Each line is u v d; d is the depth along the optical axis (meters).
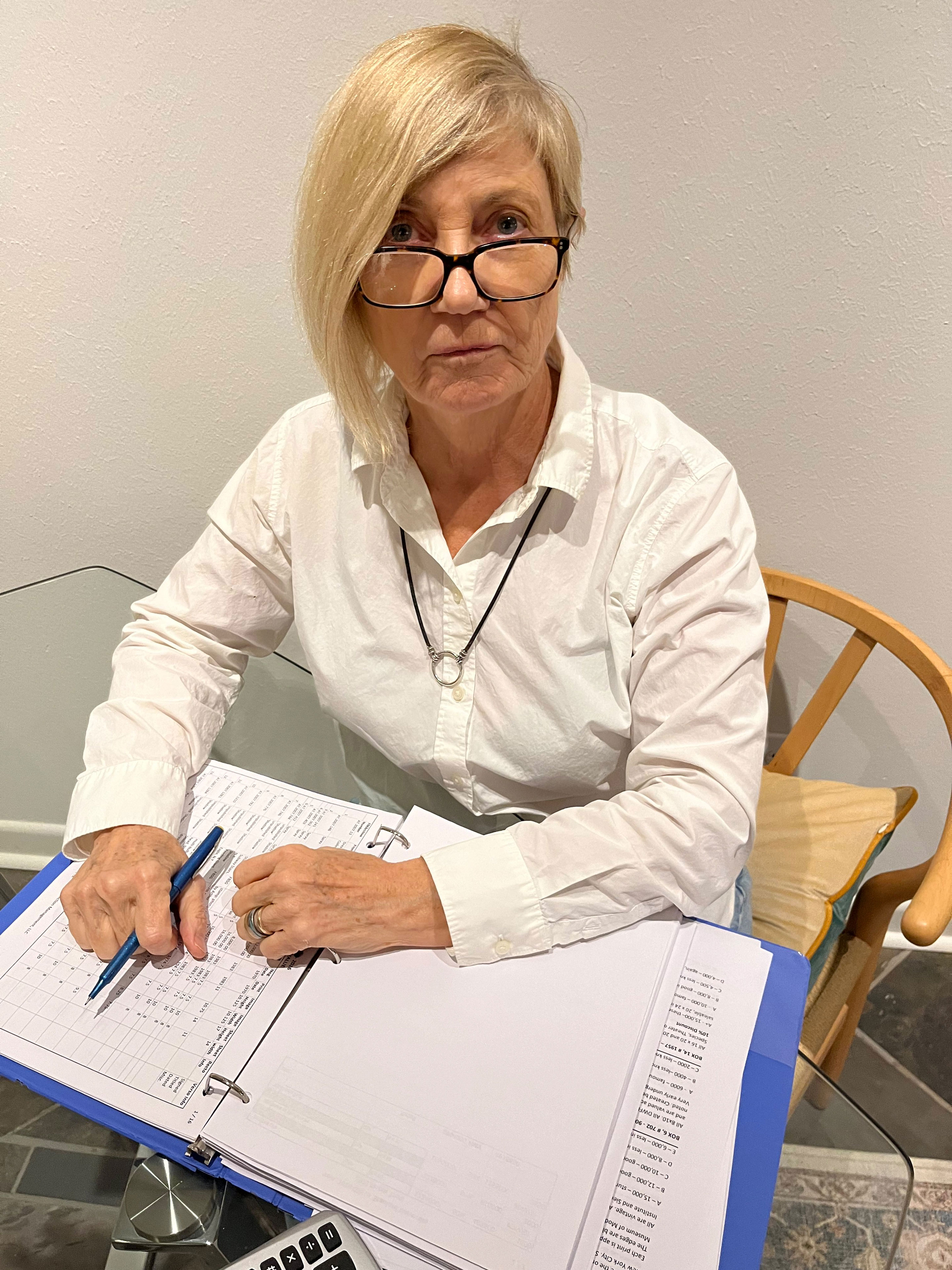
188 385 1.36
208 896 0.78
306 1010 0.68
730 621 0.84
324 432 1.00
